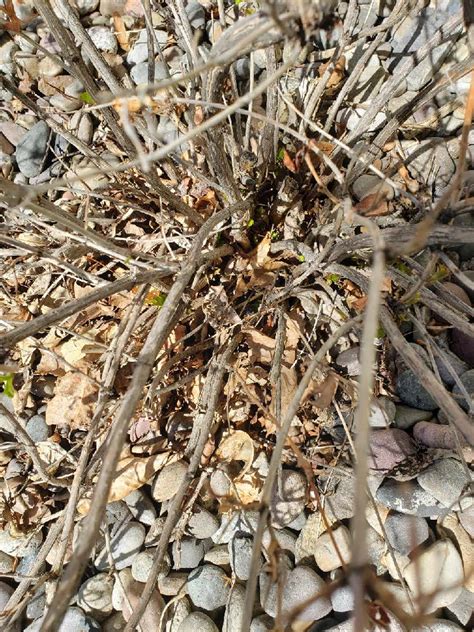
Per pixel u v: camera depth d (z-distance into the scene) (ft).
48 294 1.79
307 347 1.54
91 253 1.76
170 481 1.60
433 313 1.63
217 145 1.35
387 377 1.60
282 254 1.68
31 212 1.81
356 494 0.61
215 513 1.61
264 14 0.86
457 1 1.73
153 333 1.05
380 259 0.76
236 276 1.69
